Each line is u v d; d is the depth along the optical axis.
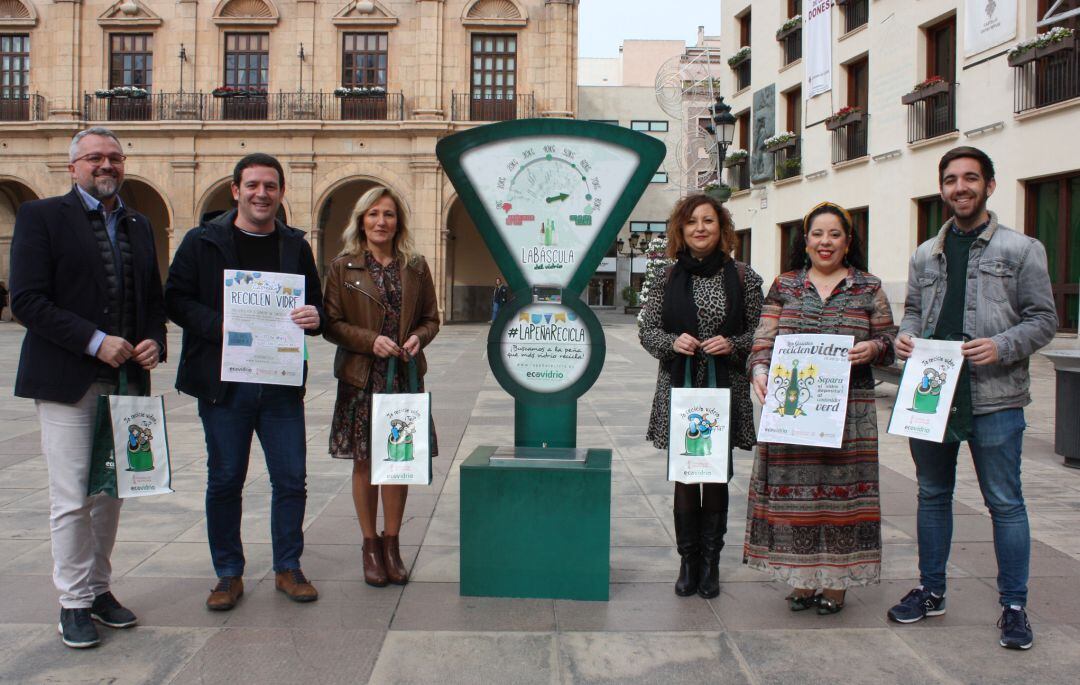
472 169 3.84
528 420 3.96
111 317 3.27
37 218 3.16
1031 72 14.41
